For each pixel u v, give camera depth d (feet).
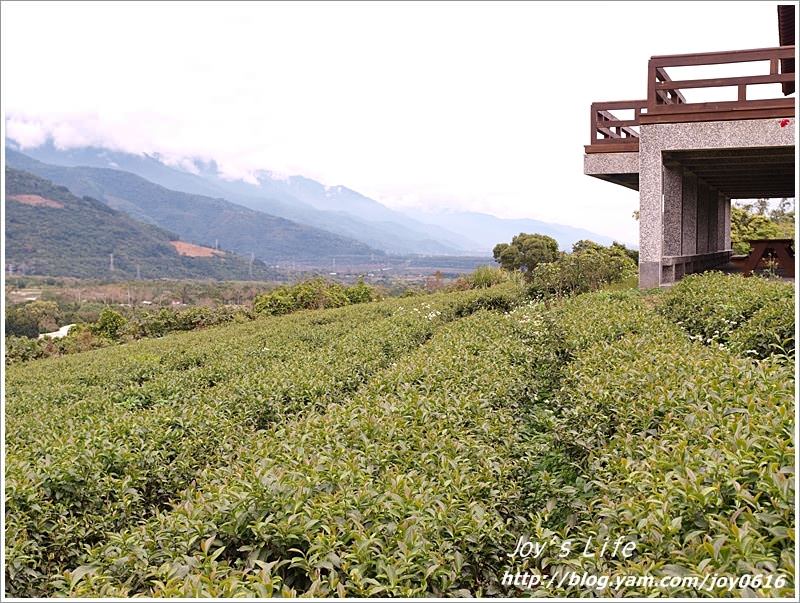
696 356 21.07
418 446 16.99
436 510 13.01
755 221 96.17
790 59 42.37
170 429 22.81
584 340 28.50
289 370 30.99
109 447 20.17
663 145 44.37
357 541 12.10
